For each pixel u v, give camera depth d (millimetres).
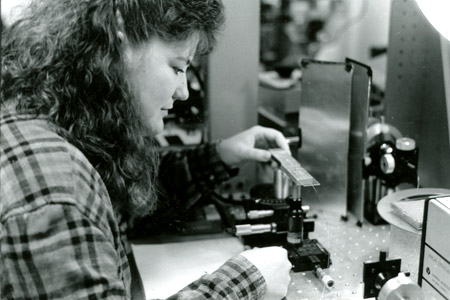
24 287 680
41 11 844
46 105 775
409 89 1411
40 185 677
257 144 1445
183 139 1528
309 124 1349
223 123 1535
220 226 1357
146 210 1033
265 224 1231
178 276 1162
